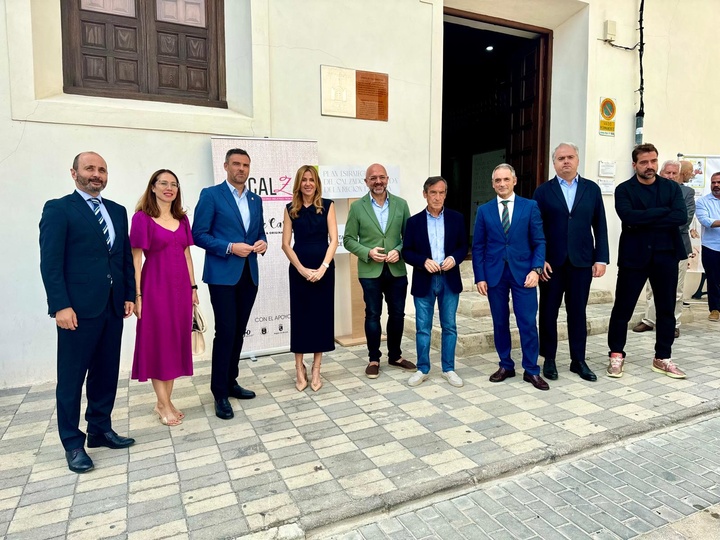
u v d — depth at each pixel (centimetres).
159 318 294
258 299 449
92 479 247
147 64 429
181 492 234
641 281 387
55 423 316
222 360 321
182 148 423
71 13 400
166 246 295
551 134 662
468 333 462
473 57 790
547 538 205
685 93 689
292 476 247
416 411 328
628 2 632
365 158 499
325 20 469
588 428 299
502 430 297
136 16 423
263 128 448
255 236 339
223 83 460
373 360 401
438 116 530
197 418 321
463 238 376
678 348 479
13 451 278
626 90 644
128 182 407
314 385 367
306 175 353
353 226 391
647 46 650
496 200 378
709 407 334
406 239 379
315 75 469
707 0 693
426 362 382
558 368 418
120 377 400
